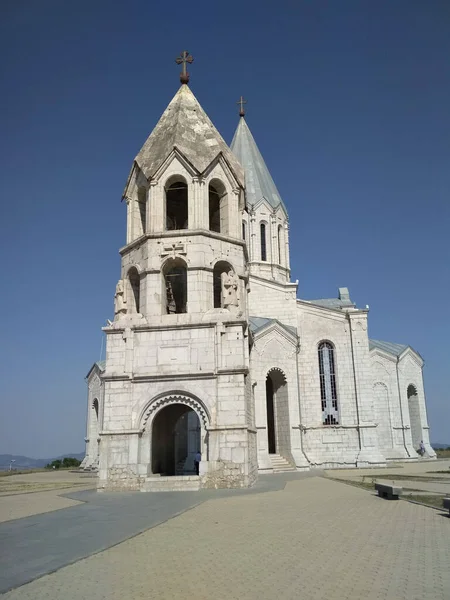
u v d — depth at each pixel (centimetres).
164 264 3086
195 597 905
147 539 1420
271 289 5403
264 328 4738
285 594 915
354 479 3506
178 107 3466
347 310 5322
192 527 1603
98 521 1739
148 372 2919
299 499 2306
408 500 2219
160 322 2975
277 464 4575
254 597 902
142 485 2773
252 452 3089
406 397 6172
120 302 3155
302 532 1495
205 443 2814
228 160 3328
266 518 1767
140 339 2980
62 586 972
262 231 6100
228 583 988
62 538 1433
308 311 5369
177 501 2269
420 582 970
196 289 3017
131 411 2881
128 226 3322
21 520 1803
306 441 5047
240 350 2886
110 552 1260
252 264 5878
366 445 4981
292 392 4794
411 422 6612
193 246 3069
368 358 5172
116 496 2562
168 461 3247
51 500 2569
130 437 2841
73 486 3591
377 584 963
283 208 6312
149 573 1061
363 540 1366
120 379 2930
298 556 1199
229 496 2439
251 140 6531
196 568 1098
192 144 3266
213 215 3612
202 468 2772
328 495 2456
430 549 1245
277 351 4800
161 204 3170
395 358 6222
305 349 5269
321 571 1063
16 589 953
